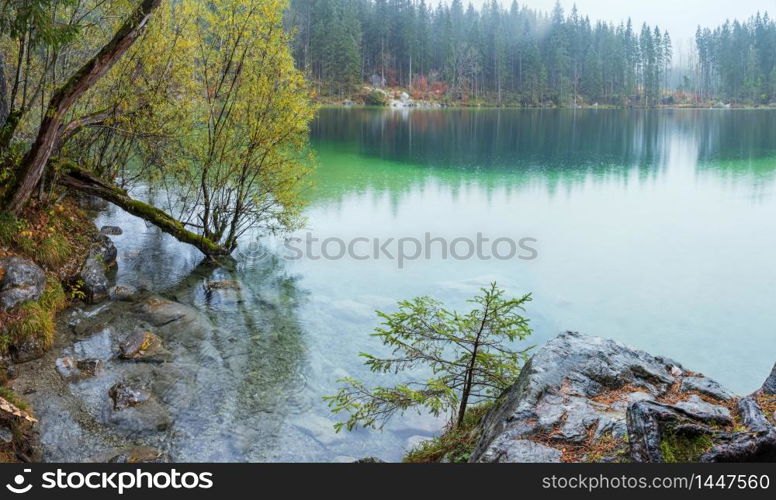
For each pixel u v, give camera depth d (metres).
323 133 54.69
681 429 4.38
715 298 15.02
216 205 15.98
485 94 135.50
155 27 13.97
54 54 11.95
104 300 12.25
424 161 39.44
